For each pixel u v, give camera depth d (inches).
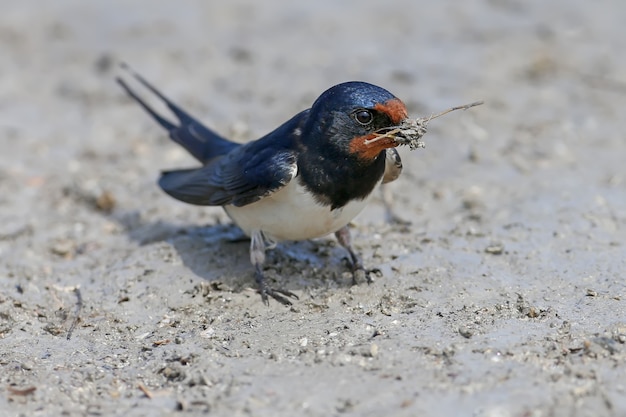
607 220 518.9
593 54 820.0
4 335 428.1
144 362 396.5
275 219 437.7
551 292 441.1
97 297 462.6
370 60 815.7
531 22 899.4
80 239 540.1
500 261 477.1
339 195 423.8
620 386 345.1
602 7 932.6
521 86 756.6
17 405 359.6
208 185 472.7
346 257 483.5
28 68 813.9
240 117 714.8
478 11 930.1
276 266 474.0
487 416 331.0
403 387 351.9
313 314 430.9
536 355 372.8
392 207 559.2
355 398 346.3
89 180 620.4
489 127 678.5
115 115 730.2
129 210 577.0
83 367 392.8
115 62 816.9
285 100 741.9
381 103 403.5
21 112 734.5
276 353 390.6
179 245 506.3
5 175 628.1
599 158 620.7
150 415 349.4
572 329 399.2
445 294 442.6
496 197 566.6
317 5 952.3
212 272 474.0
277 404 346.3
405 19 912.3
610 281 449.4
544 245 492.4
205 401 354.0
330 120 411.2
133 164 648.4
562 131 670.5
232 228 530.0
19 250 525.7
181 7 943.7
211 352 397.1
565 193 557.3
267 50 842.8
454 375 359.3
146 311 446.6
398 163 455.5
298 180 421.1
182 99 751.7
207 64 816.9
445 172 608.4
